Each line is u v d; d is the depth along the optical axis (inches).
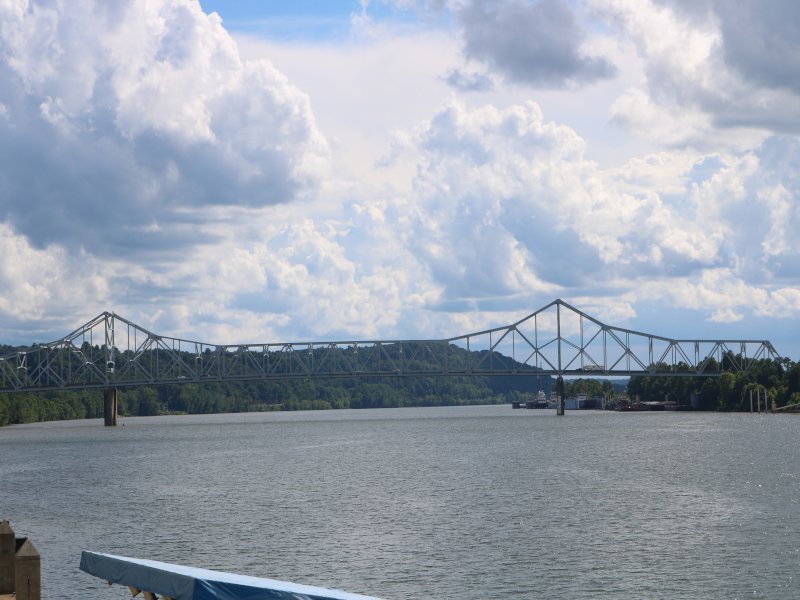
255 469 6028.5
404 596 2437.3
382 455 7086.6
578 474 5260.8
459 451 7386.8
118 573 1336.1
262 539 3208.7
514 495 4296.3
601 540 3095.5
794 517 3513.8
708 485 4603.8
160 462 6835.6
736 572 2635.3
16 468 6594.5
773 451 6811.0
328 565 2785.4
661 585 2507.4
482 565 2751.0
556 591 2460.6
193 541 3201.3
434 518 3614.7
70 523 3673.7
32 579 1627.7
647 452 6914.4
